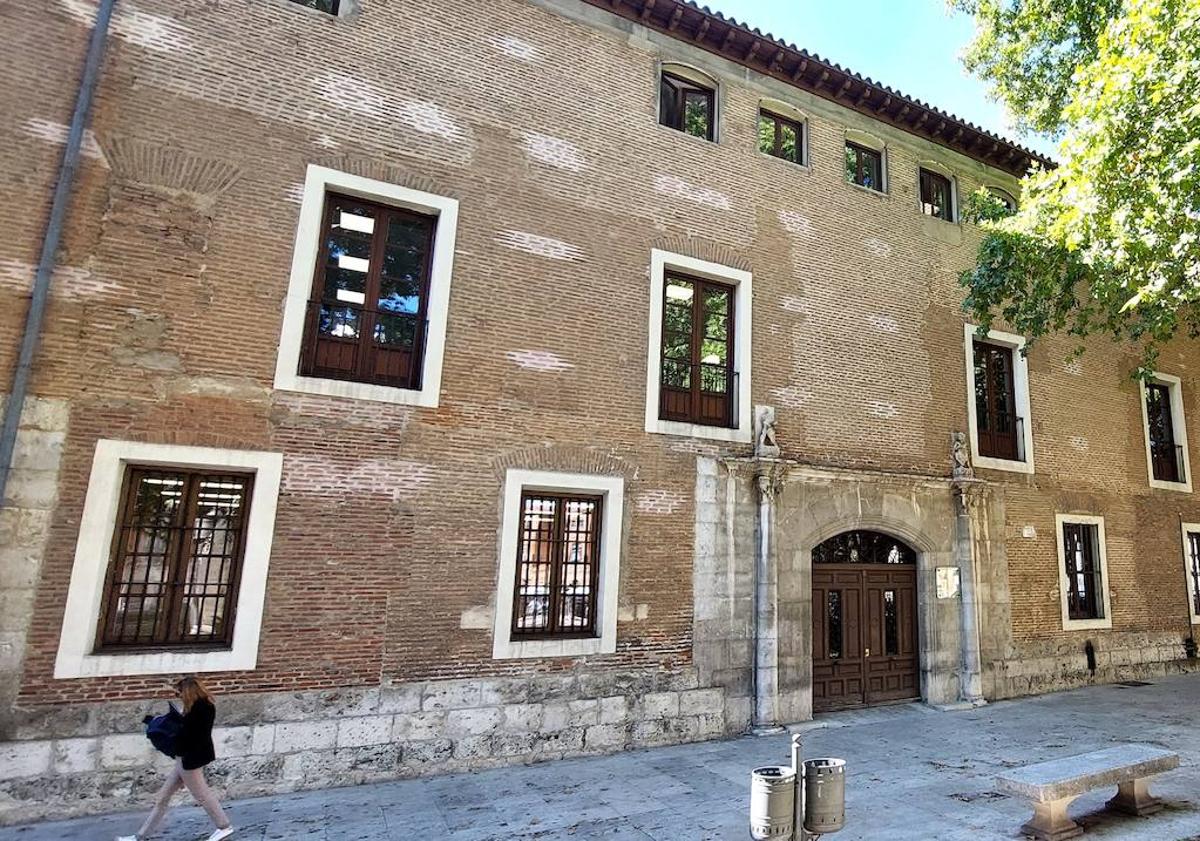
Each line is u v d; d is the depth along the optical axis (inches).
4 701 257.6
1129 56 354.6
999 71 614.5
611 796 287.4
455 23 386.6
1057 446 572.4
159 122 313.0
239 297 315.9
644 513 391.9
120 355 292.7
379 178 352.2
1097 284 426.3
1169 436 663.1
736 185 462.6
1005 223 466.0
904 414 498.9
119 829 249.1
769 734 394.3
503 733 335.0
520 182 388.5
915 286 527.5
